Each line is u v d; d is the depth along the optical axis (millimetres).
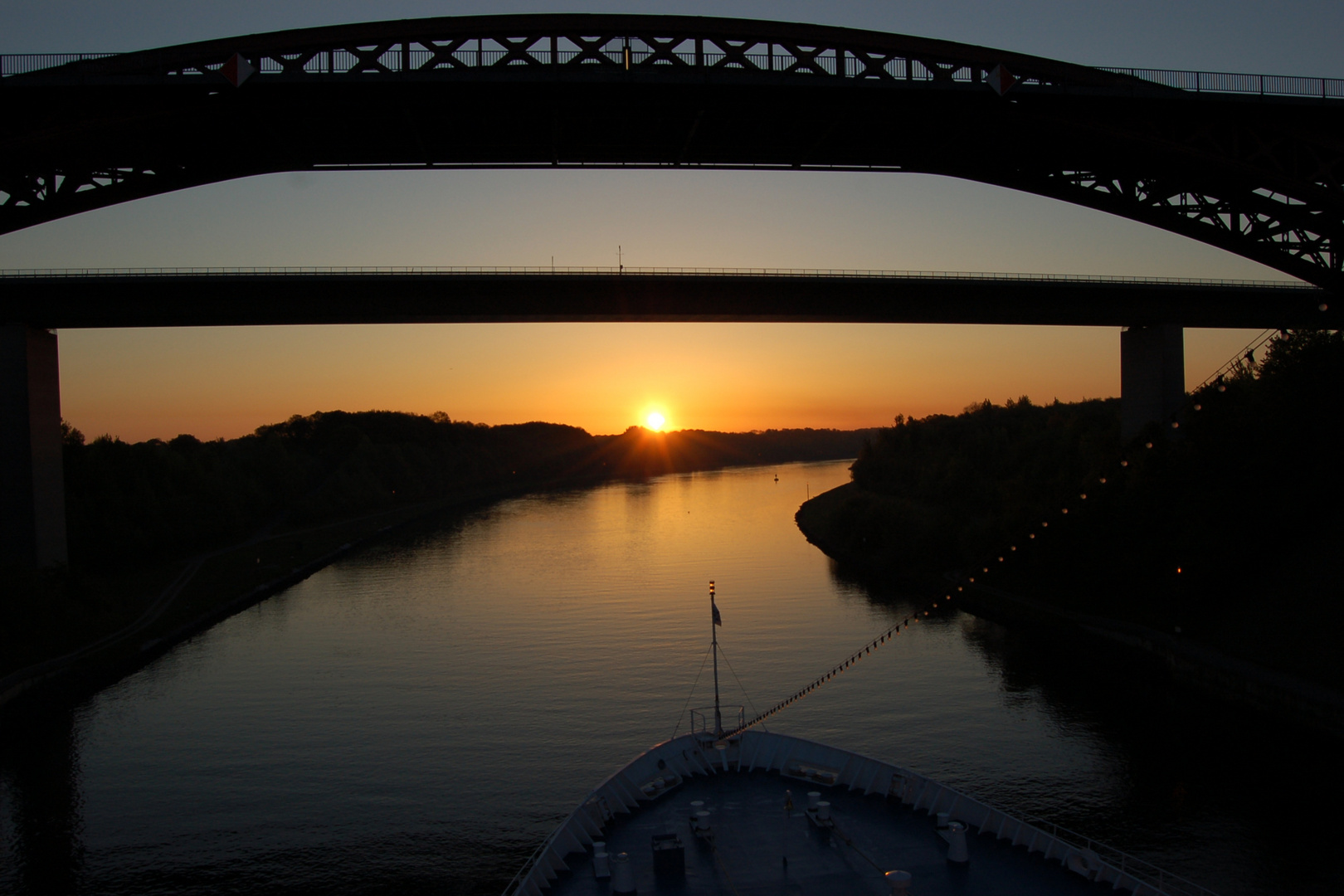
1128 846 33562
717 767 27547
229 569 101000
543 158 62812
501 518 161125
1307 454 58219
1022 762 41781
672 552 111875
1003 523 83312
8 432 65750
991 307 82562
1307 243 69125
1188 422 66938
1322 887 30422
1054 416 127938
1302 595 53625
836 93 53719
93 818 38375
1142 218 68062
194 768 43531
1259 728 46094
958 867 20969
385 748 45219
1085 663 59344
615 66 53250
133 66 50344
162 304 71562
